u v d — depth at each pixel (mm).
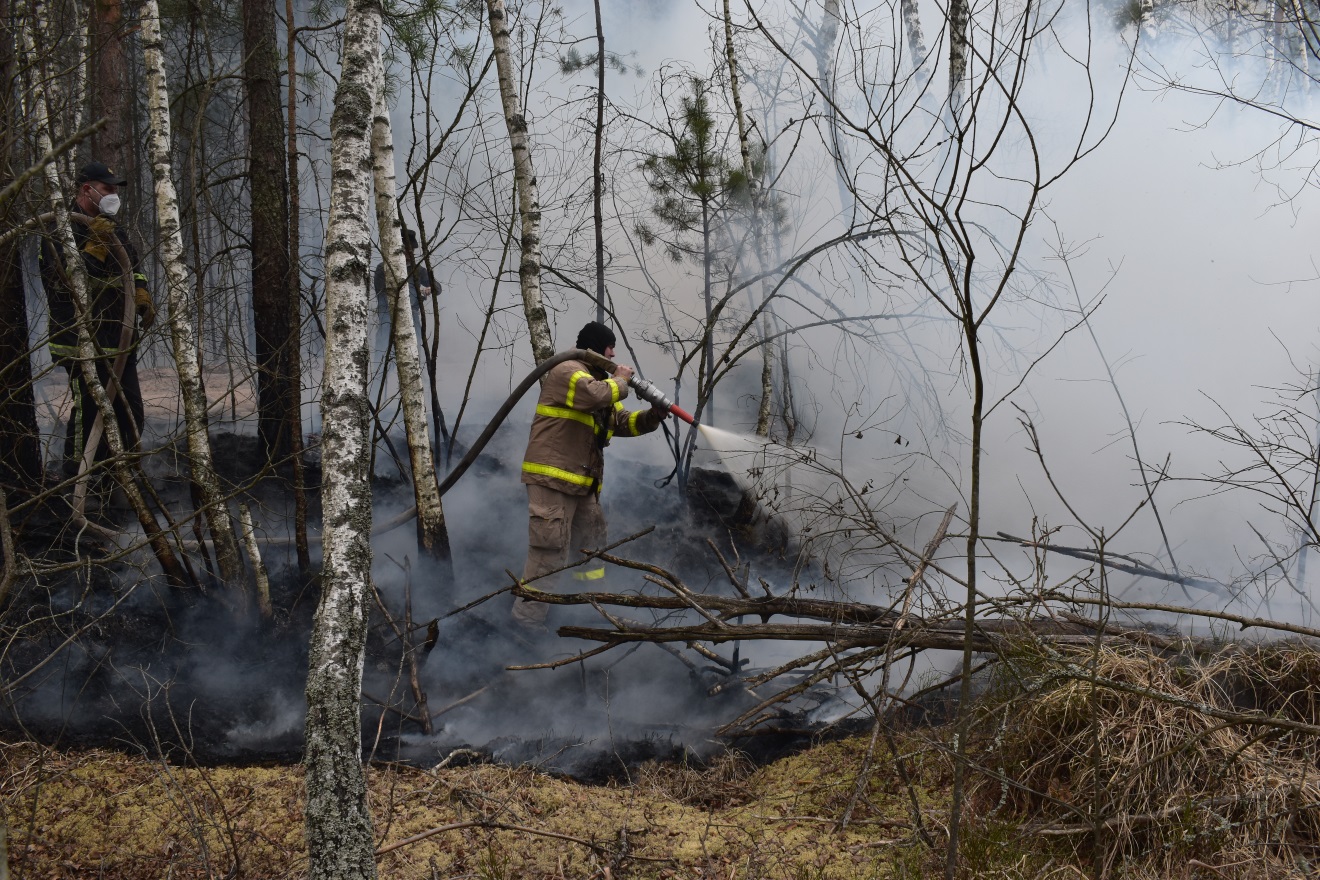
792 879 2865
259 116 5961
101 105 6352
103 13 5617
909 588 3467
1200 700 3143
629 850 3023
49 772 3340
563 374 4664
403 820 3199
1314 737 3104
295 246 4961
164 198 4793
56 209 3936
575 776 3809
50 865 2889
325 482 2793
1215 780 2930
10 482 4621
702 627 3979
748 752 4035
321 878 2291
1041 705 3221
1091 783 2996
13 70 3494
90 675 3850
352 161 3174
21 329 4746
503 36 5699
